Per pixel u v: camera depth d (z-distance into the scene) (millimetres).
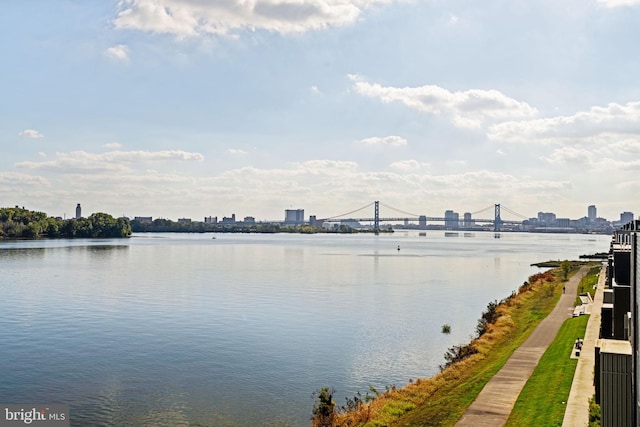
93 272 153750
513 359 51781
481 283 136625
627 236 36969
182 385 52562
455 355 62062
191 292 116562
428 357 63219
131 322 83125
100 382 53281
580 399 37781
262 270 167125
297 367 58812
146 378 54656
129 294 112688
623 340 30484
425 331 77375
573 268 151375
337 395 49875
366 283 135250
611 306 35688
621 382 26516
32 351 64938
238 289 122188
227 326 80312
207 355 63656
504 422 35781
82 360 61094
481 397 40812
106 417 44406
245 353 64562
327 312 92688
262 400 48531
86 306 97250
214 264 186625
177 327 79438
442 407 39906
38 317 86562
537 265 182375
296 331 77062
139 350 65688
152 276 146500
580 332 59656
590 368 45344
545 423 34031
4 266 166375
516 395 41000
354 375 56188
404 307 98312
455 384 47188
